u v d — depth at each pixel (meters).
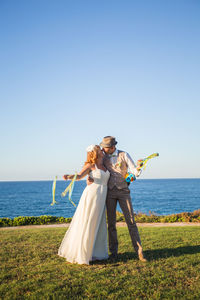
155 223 13.02
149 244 5.86
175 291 3.28
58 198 67.12
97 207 4.43
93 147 4.54
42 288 3.40
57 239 6.61
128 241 6.20
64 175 4.28
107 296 3.17
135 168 4.54
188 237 6.69
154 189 113.12
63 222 13.60
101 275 3.81
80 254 4.30
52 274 3.91
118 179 4.63
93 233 4.41
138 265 4.28
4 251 5.34
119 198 4.66
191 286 3.43
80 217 4.48
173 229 8.59
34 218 13.42
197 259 4.54
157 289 3.36
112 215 4.75
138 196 72.44
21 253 5.19
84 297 3.18
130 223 4.64
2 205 50.00
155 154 4.43
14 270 4.14
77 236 4.47
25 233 7.80
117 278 3.69
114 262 4.49
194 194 80.25
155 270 4.00
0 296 3.22
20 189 128.88
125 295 3.22
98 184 4.49
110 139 4.69
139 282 3.56
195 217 14.03
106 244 4.69
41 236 7.09
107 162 4.75
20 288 3.42
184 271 3.95
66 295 3.20
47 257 4.89
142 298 3.16
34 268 4.22
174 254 4.95
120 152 4.77
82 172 4.36
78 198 64.88
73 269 4.12
